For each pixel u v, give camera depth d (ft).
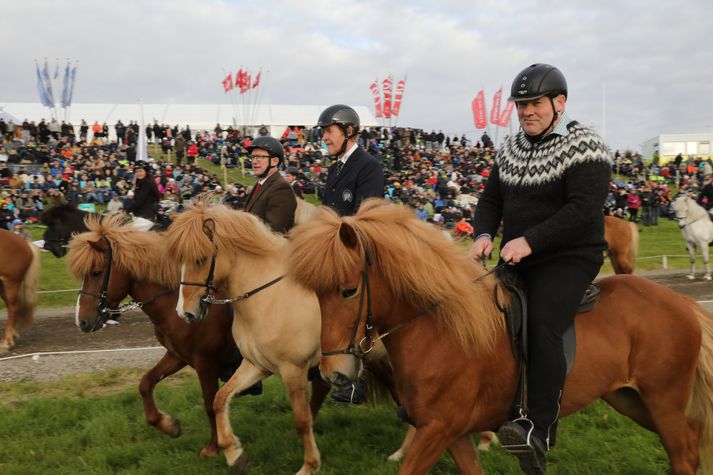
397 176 83.92
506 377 10.65
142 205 30.78
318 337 14.44
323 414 18.52
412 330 10.36
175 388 21.35
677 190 102.37
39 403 18.72
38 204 66.08
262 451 15.75
